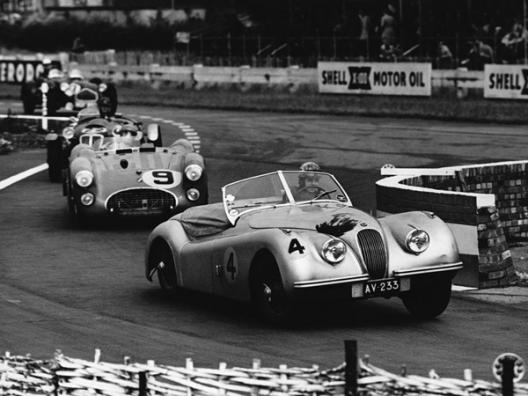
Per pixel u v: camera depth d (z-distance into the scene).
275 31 120.94
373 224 25.41
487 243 30.39
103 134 46.25
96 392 17.02
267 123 80.62
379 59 101.50
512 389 14.02
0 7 166.88
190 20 147.38
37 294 30.17
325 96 97.06
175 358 22.55
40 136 77.50
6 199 50.19
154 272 30.00
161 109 99.25
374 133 70.81
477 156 58.09
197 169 41.09
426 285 25.72
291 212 26.70
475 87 85.62
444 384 14.82
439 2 98.88
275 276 25.17
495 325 25.41
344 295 24.55
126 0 155.75
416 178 36.28
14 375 18.11
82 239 39.56
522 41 91.06
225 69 112.44
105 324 26.20
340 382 15.22
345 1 109.38
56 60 130.25
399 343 23.64
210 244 27.31
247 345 23.73
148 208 40.56
